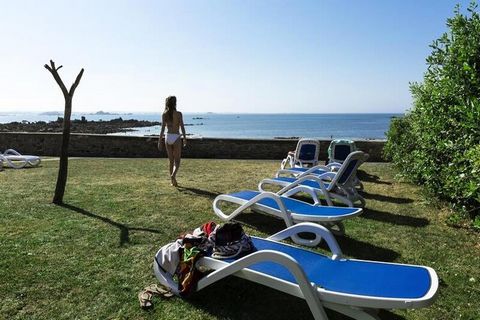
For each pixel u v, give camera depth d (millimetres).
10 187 7543
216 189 7816
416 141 7840
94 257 4082
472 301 3365
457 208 5754
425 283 2574
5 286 3389
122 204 6336
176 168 8031
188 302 3260
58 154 14516
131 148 14195
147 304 3152
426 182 6859
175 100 7773
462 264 4156
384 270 2877
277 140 14047
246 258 2922
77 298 3254
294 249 3475
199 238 3490
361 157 5973
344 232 5000
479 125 4672
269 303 3268
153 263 3682
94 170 10062
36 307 3100
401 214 6145
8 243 4391
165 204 6426
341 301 2545
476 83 5410
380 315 3125
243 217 5871
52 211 5793
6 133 14508
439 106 6141
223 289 3494
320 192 5902
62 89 6129
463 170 5172
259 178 9281
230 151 14234
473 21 5621
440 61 6230
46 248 4285
